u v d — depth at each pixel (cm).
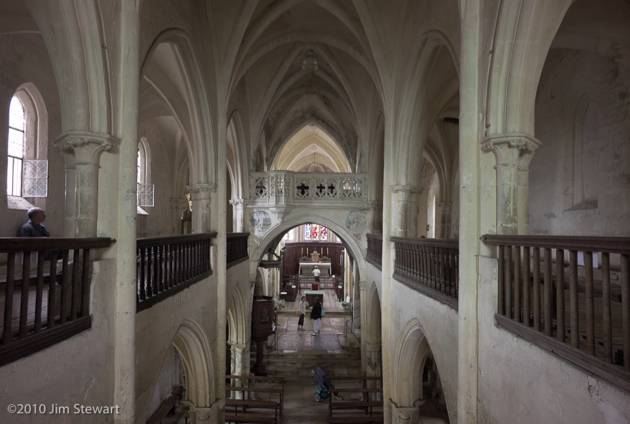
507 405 409
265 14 1114
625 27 614
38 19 480
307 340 2017
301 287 3203
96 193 493
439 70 907
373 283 1429
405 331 877
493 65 468
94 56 473
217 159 1048
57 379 366
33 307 471
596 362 274
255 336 1664
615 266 752
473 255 496
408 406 931
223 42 1038
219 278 1030
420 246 773
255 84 1587
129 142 519
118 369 490
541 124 1016
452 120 1520
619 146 754
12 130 893
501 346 425
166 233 1748
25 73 874
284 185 1605
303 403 1467
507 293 425
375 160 1595
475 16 507
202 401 914
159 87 940
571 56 887
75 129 475
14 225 856
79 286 446
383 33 1034
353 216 1650
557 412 320
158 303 618
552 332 368
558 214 946
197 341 850
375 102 1482
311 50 1473
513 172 470
